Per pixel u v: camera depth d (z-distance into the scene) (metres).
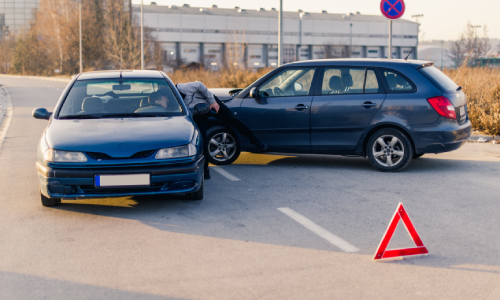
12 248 4.41
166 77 6.98
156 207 5.73
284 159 8.95
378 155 7.65
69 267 3.97
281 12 18.39
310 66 8.02
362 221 5.17
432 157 8.95
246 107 8.16
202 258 4.15
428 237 4.68
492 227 4.96
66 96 6.45
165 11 102.56
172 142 5.39
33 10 99.06
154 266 3.98
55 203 5.70
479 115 11.85
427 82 7.40
